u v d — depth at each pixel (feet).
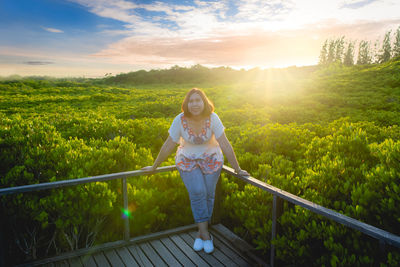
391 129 19.86
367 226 5.21
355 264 5.97
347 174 10.09
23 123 18.45
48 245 10.07
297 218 7.84
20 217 8.83
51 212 9.10
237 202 10.25
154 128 23.31
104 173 11.60
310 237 7.64
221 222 11.19
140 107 61.26
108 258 8.35
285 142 18.06
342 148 13.62
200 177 8.13
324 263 6.73
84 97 94.84
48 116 39.52
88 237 9.84
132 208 10.14
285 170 13.02
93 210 8.95
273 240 7.66
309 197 9.14
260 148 18.24
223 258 8.35
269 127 20.76
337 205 8.18
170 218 11.12
